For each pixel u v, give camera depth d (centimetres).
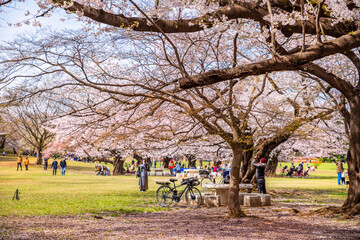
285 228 941
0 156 6806
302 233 869
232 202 1168
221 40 1327
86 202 1577
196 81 852
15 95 792
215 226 979
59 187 2430
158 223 1038
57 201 1605
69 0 808
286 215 1192
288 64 865
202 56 1411
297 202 1639
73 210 1319
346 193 2139
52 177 3575
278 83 1728
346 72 1569
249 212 1287
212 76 850
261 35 973
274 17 880
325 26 978
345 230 906
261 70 860
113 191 2162
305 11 905
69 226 980
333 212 1163
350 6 987
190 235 844
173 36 1289
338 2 909
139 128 1273
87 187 2462
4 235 839
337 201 1673
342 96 1453
